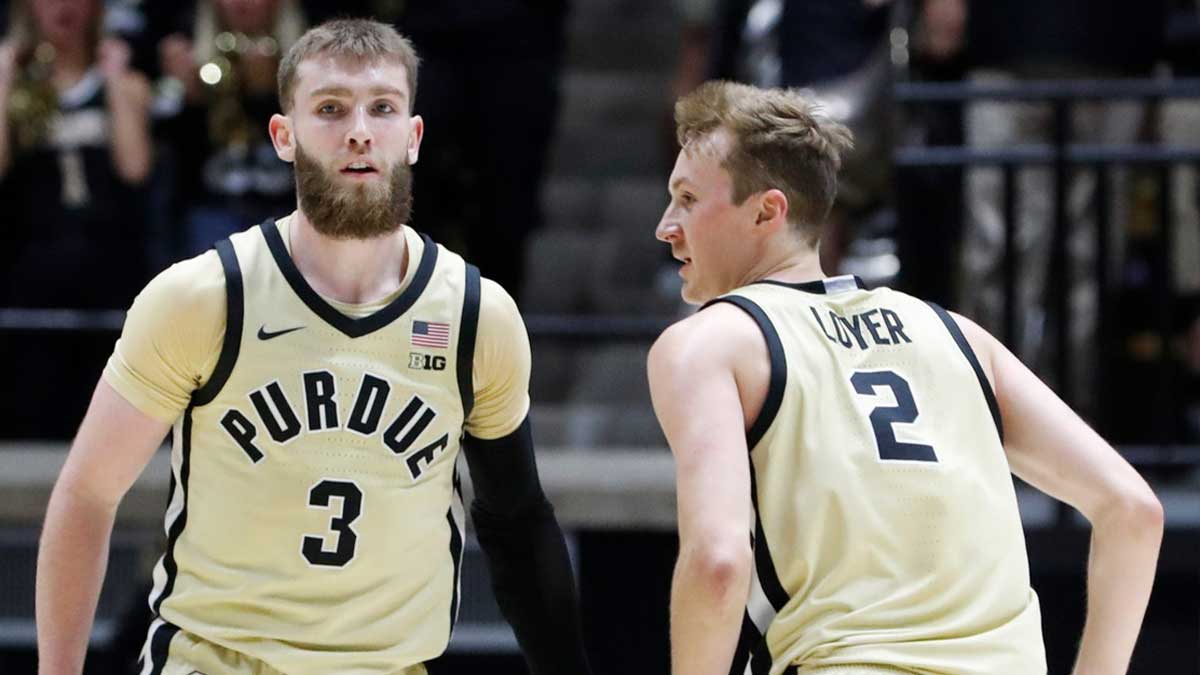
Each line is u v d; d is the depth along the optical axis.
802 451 7.46
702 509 7.14
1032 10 15.43
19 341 16.03
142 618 14.45
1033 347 15.35
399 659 7.75
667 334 7.67
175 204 16.39
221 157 16.33
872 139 15.72
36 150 16.08
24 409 16.02
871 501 7.39
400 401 7.65
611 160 23.50
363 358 7.63
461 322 7.77
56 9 15.98
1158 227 14.27
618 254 21.42
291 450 7.57
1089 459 7.84
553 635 8.66
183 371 7.60
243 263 7.65
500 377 7.93
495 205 18.48
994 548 7.53
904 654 7.16
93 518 7.79
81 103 16.17
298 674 7.62
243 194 16.28
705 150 8.03
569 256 21.23
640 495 13.06
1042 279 15.44
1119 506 7.75
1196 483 14.80
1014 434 8.03
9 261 16.30
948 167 14.09
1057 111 13.88
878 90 15.76
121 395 7.63
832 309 7.85
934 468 7.51
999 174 15.34
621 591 13.26
